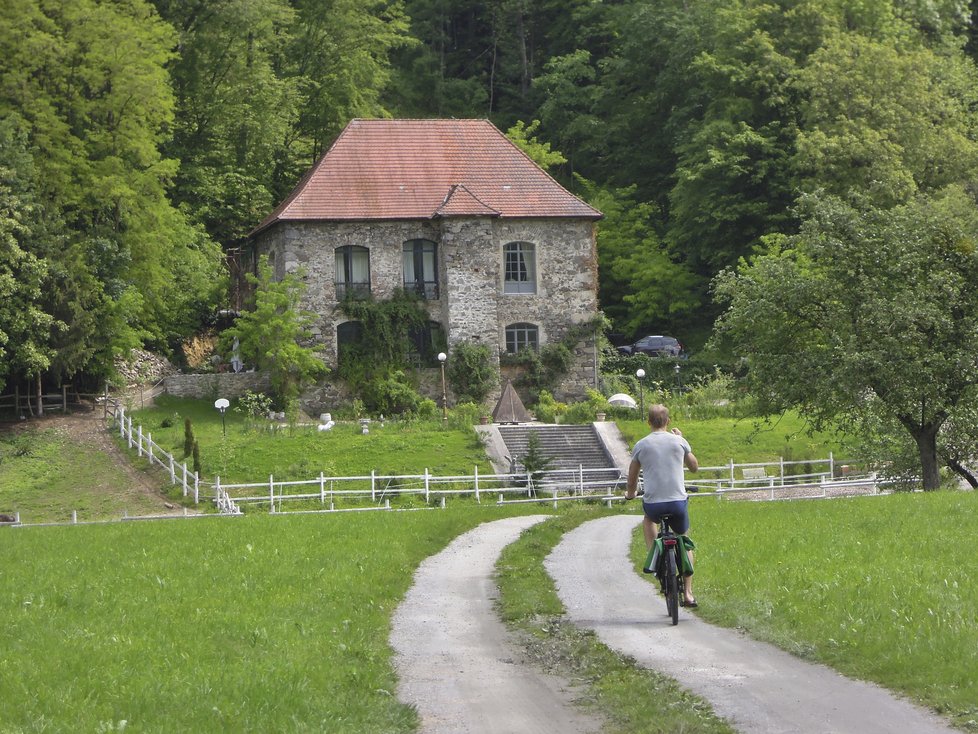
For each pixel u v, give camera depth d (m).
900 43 82.56
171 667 13.14
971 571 16.77
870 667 12.23
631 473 15.28
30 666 13.20
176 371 67.19
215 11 74.62
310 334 60.88
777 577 17.14
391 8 92.25
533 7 111.38
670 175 89.69
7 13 58.53
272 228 63.91
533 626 15.75
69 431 54.66
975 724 10.27
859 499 31.36
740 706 11.20
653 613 16.02
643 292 83.50
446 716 11.68
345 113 83.88
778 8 83.88
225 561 21.89
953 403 35.97
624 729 10.97
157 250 62.84
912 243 36.34
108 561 22.61
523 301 64.94
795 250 40.94
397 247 63.66
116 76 60.53
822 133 73.50
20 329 53.72
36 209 56.28
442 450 52.50
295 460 50.62
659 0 96.25
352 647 14.41
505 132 105.50
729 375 66.62
